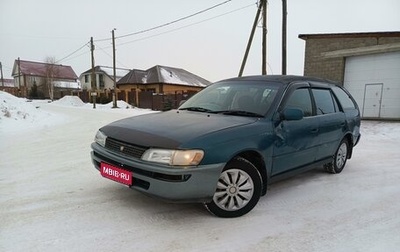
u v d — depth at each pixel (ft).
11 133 30.07
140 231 9.20
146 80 117.50
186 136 9.53
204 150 9.28
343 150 16.57
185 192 9.08
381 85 43.65
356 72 45.93
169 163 9.05
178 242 8.63
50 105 98.68
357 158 20.42
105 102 113.80
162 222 9.84
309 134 13.01
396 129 35.58
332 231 9.55
